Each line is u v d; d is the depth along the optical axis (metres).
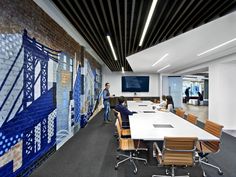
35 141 3.39
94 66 10.19
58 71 4.58
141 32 4.41
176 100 14.03
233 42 4.93
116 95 14.37
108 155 4.18
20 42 2.87
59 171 3.35
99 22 3.88
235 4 2.87
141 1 2.97
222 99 7.20
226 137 5.94
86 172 3.33
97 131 6.50
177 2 3.00
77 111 6.45
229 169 3.54
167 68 11.16
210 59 7.62
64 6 3.25
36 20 3.41
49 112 4.03
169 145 2.56
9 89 2.61
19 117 2.86
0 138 2.42
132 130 3.28
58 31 4.57
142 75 14.38
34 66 3.34
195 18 3.54
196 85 21.33
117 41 5.34
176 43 5.11
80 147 4.73
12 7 2.65
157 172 3.35
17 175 2.82
